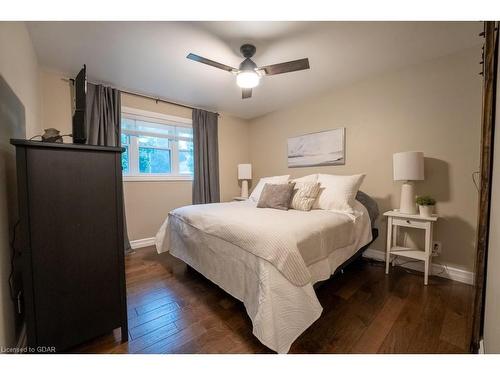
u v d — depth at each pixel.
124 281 1.35
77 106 1.33
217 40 1.94
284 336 1.20
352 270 2.41
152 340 1.38
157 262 2.67
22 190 1.04
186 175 3.72
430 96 2.30
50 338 1.13
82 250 1.20
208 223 1.90
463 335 1.39
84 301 1.22
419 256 2.15
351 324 1.51
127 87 2.96
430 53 2.16
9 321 1.12
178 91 3.10
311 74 2.60
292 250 1.30
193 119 3.69
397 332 1.43
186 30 1.81
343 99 2.97
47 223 1.10
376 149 2.69
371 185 2.74
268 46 2.03
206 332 1.45
